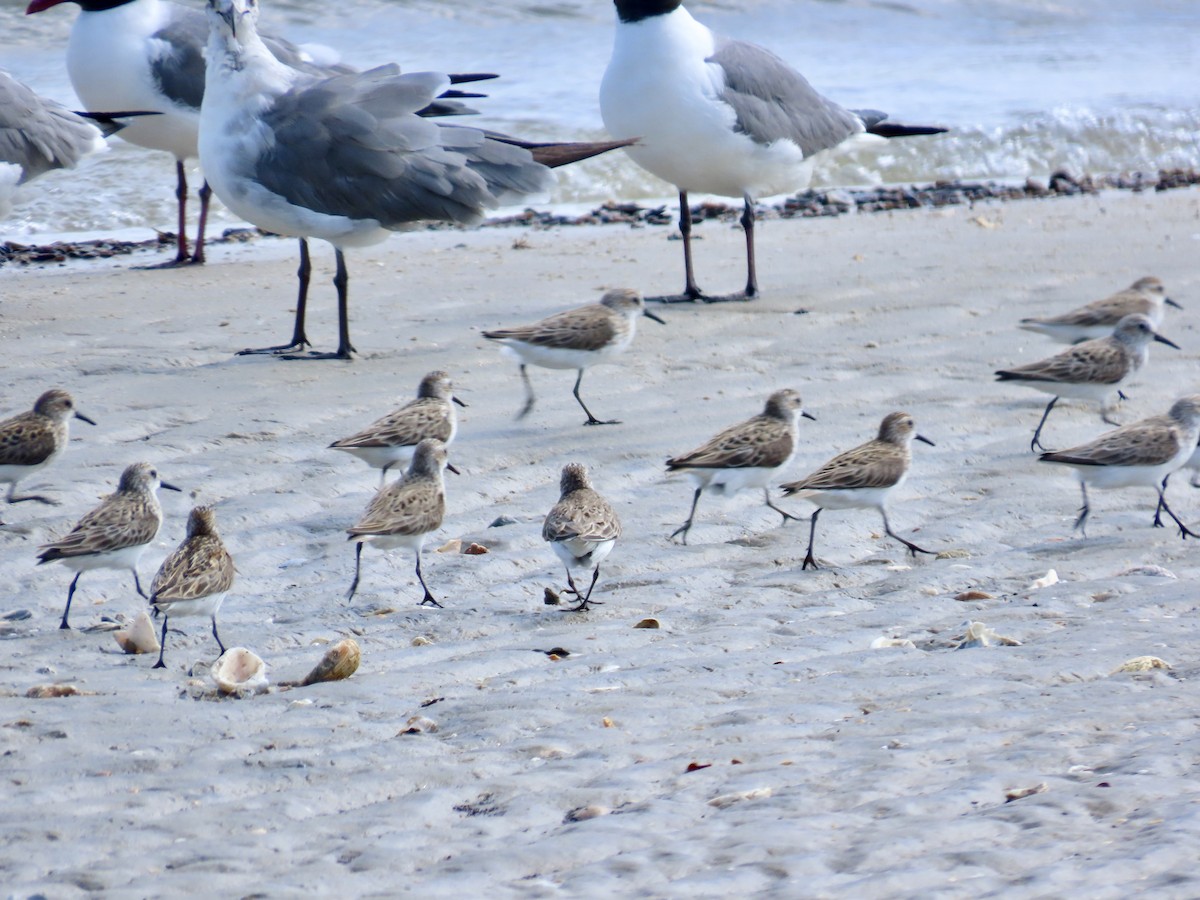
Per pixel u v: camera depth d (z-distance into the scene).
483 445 14.55
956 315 19.50
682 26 20.53
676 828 6.83
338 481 13.55
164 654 9.80
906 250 23.94
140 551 10.63
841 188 31.34
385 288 21.55
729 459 12.22
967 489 13.64
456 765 7.68
